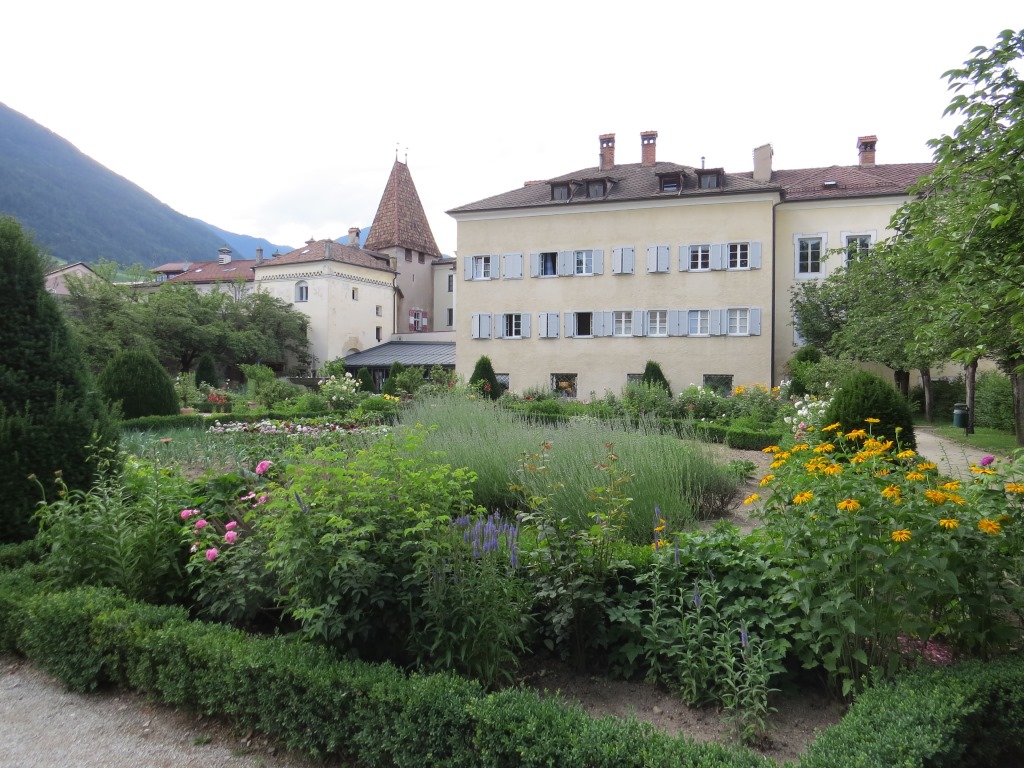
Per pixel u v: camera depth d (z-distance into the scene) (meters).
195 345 41.72
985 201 5.40
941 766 2.52
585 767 2.51
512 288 32.69
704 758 2.44
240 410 22.22
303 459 4.46
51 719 3.60
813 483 3.35
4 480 5.57
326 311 46.72
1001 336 6.11
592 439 7.97
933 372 26.75
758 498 3.72
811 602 3.27
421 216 59.06
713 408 19.33
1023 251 5.54
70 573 4.49
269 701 3.22
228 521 4.82
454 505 4.47
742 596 3.77
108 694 3.89
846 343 21.62
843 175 32.31
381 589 3.46
